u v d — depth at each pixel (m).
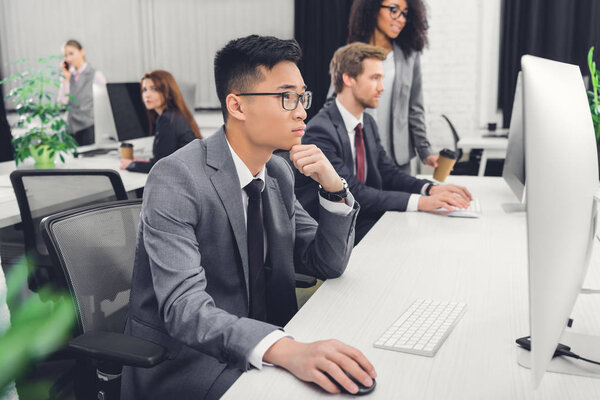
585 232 0.80
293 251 1.42
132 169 3.07
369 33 3.41
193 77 5.92
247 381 0.88
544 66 0.75
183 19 5.85
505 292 1.26
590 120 0.86
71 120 4.88
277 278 1.30
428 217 2.01
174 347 1.13
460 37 5.37
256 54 1.11
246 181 1.20
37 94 3.05
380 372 0.90
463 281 1.34
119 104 3.49
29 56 6.24
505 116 5.19
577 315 1.13
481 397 0.82
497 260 1.50
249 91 1.13
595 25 4.85
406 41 3.34
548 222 0.67
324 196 1.31
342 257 1.33
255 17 5.71
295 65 1.15
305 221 1.45
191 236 1.10
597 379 0.87
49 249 1.17
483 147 4.21
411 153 3.50
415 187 2.41
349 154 2.34
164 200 1.09
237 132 1.18
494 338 1.02
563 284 0.71
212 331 0.95
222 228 1.16
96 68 6.12
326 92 5.46
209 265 1.17
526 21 5.00
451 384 0.86
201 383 1.07
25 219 2.07
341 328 1.08
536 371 0.70
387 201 2.12
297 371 0.88
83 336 1.02
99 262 1.27
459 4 5.31
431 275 1.38
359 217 2.29
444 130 5.55
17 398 0.52
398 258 1.52
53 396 1.72
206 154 1.17
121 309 1.31
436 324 1.07
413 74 3.39
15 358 0.45
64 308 0.47
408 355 0.96
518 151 2.06
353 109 2.39
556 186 0.69
